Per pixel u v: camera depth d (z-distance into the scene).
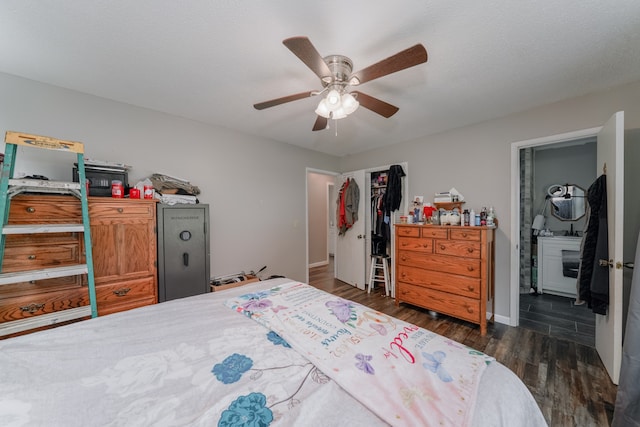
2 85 1.82
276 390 0.74
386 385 0.75
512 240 2.57
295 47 1.13
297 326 1.12
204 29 1.40
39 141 1.54
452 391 0.72
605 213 1.84
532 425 0.72
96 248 1.84
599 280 1.82
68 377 0.79
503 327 2.55
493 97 2.20
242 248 3.19
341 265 4.33
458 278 2.55
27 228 1.47
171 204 2.21
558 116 2.29
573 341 2.27
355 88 2.02
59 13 1.27
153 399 0.70
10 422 0.62
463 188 2.92
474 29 1.38
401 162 3.56
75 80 1.93
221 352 0.94
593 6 1.22
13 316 1.54
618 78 1.89
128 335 1.06
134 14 1.28
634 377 1.28
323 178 5.83
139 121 2.40
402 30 1.39
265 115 2.61
